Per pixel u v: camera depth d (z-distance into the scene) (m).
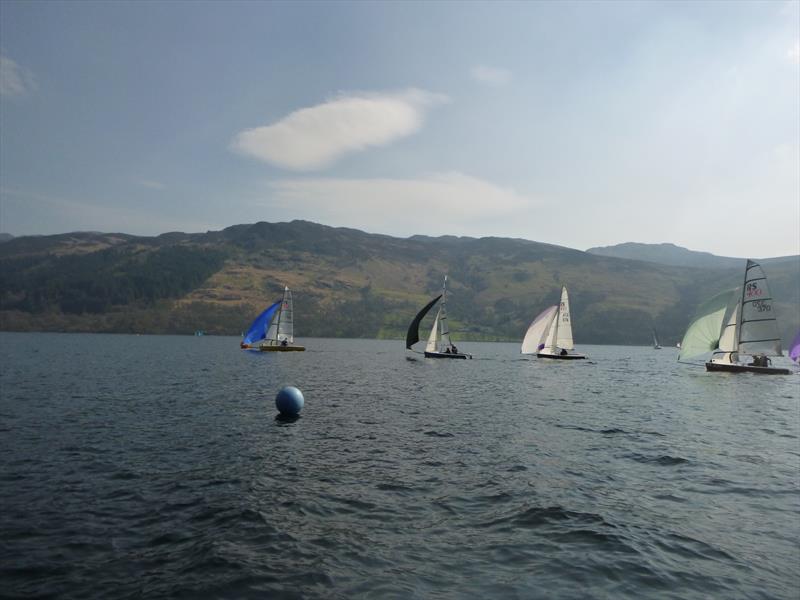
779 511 13.63
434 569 9.98
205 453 19.11
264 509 13.14
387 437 22.58
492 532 11.88
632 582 9.54
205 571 9.71
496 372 66.19
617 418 29.66
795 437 24.72
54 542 11.00
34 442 20.62
